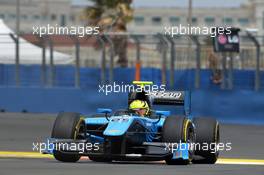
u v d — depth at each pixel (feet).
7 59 419.54
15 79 368.48
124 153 143.23
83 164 148.46
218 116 322.96
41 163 150.20
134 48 405.80
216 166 155.12
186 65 355.97
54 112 352.28
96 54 426.92
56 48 436.35
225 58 341.41
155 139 156.97
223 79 342.64
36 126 282.77
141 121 148.77
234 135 263.08
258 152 204.44
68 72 386.73
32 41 363.15
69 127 147.23
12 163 150.00
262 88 349.61
